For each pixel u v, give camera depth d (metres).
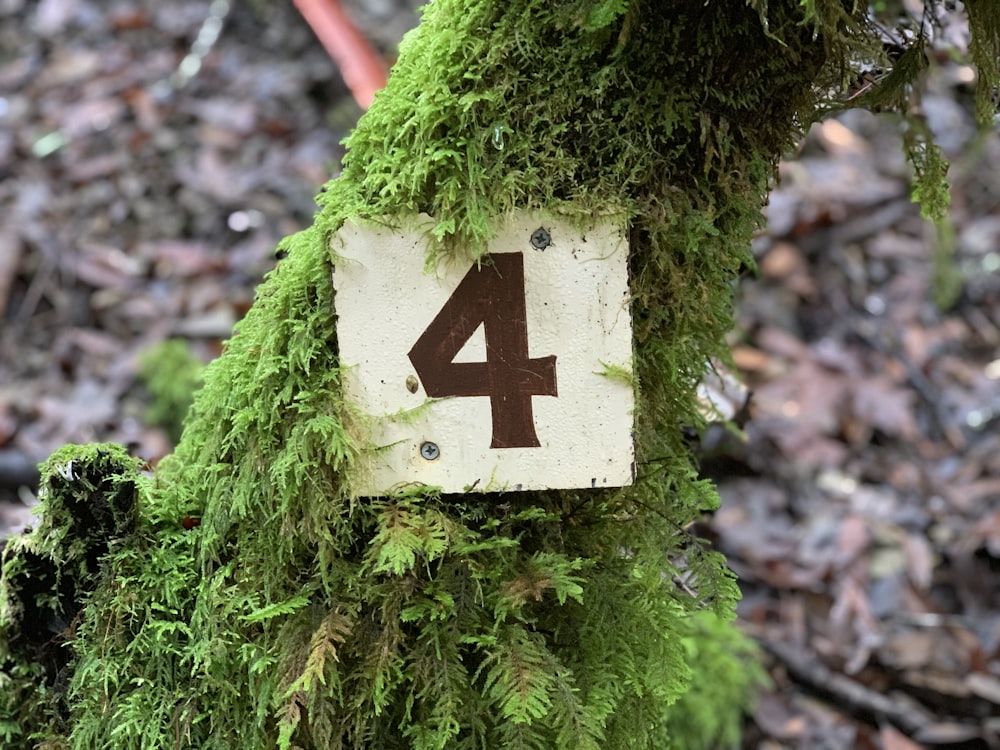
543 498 0.48
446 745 0.48
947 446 1.20
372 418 0.46
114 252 1.36
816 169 1.50
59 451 0.50
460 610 0.47
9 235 1.35
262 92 1.60
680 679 0.50
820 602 1.00
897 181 1.48
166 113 1.57
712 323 0.49
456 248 0.45
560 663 0.47
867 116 1.57
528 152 0.45
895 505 1.11
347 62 1.14
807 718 0.86
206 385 0.50
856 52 0.46
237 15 1.72
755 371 1.30
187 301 1.30
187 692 0.49
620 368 0.45
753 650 0.86
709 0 0.43
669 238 0.46
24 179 1.45
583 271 0.45
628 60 0.44
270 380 0.46
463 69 0.45
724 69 0.45
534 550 0.48
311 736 0.48
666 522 0.49
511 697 0.45
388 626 0.47
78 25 1.74
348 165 0.47
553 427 0.45
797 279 1.40
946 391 1.27
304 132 1.56
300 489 0.46
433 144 0.45
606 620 0.48
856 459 1.18
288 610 0.46
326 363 0.46
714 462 1.13
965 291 1.38
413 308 0.45
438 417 0.46
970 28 0.46
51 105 1.58
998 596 0.99
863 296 1.38
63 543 0.49
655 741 0.55
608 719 0.50
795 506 1.12
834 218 1.45
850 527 1.08
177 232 1.40
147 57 1.67
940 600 1.01
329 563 0.47
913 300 1.37
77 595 0.50
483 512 0.47
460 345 0.45
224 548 0.49
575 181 0.45
